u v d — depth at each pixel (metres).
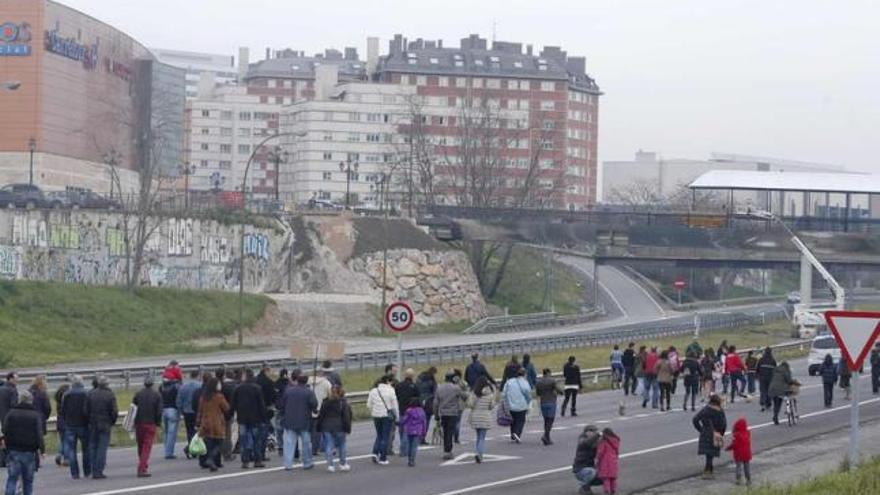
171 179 186.75
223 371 39.53
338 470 36.41
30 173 136.00
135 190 173.00
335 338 115.75
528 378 55.19
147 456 34.62
